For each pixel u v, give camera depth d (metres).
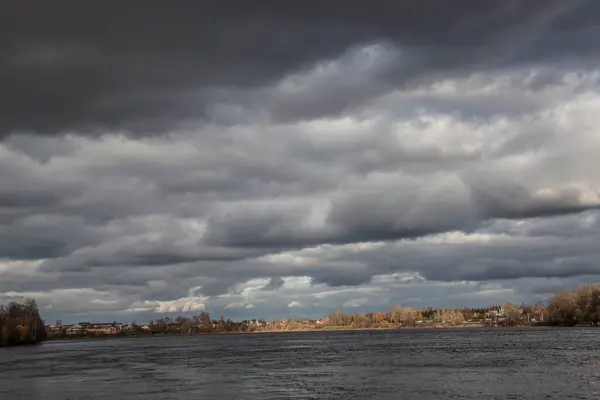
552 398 82.06
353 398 86.12
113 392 97.00
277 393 92.94
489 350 185.75
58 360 184.38
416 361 148.88
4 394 96.50
